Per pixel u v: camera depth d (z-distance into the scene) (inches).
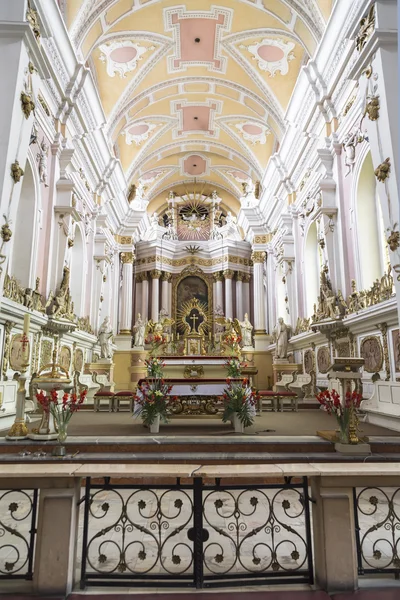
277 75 485.7
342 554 112.3
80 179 435.2
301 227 478.3
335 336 359.9
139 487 117.9
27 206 329.7
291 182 505.4
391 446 206.1
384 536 150.3
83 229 467.2
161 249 745.6
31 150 317.4
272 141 616.1
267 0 397.4
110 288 603.8
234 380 267.0
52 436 210.2
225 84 543.2
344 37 317.1
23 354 216.8
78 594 110.0
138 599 106.7
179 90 565.6
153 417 245.0
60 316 342.0
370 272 324.8
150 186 786.2
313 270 459.5
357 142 327.6
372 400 283.6
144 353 632.4
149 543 143.9
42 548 110.7
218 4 428.5
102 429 256.8
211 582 114.1
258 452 207.0
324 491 116.0
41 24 266.1
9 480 115.6
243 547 141.9
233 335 489.1
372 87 255.6
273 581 114.9
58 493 114.1
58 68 348.8
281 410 379.9
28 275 322.0
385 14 245.4
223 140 674.2
